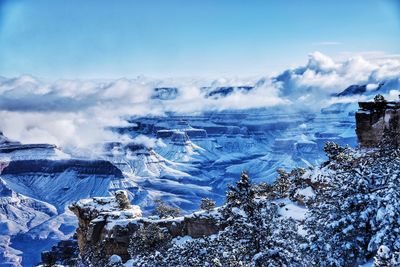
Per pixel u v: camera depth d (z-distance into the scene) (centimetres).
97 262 10712
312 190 8256
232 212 4812
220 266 5247
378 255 3469
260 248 4675
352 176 4425
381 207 4022
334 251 4250
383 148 5347
